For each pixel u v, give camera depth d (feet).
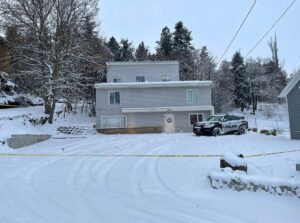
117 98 109.50
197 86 112.06
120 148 59.93
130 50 217.97
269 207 21.99
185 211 21.16
